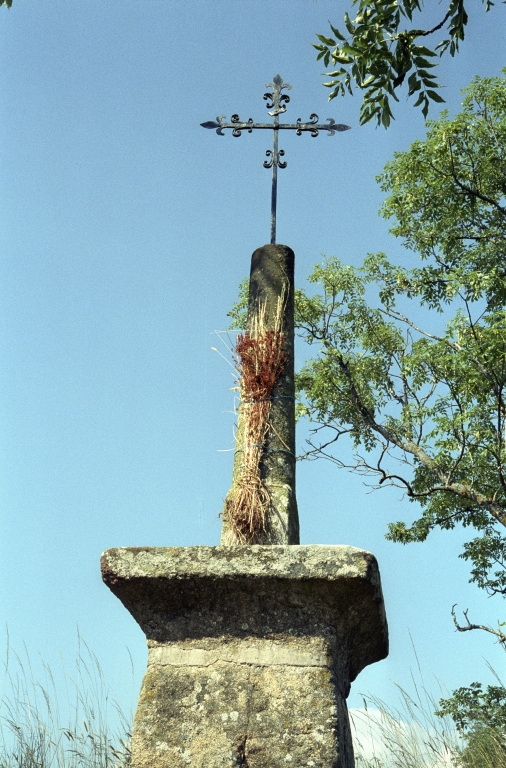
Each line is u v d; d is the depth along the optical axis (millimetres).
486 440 13867
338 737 3287
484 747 5891
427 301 15742
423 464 15266
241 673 3434
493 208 15445
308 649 3432
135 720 3414
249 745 3320
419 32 5910
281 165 5199
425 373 14500
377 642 3877
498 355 12453
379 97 6109
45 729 5469
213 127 5312
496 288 13586
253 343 4516
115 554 3541
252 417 4359
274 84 5355
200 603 3525
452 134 14547
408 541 15266
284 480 4254
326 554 3395
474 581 14984
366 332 16000
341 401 15523
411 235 15820
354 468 14781
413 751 5656
